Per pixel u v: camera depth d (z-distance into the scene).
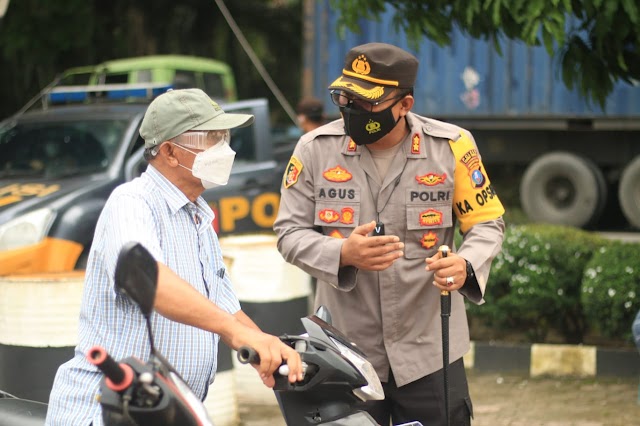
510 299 9.59
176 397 2.87
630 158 17.52
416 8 7.59
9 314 6.92
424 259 4.61
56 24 16.56
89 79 13.61
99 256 3.51
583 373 9.10
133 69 17.02
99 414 3.46
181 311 3.26
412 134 4.61
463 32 7.92
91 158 10.70
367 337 4.66
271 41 26.25
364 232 4.29
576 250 9.73
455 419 4.70
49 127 11.24
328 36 17.67
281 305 8.32
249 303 8.31
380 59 4.40
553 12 6.55
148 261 2.91
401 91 4.45
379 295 4.62
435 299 4.64
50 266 9.41
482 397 8.48
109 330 3.51
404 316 4.62
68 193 9.84
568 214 17.53
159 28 21.50
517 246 9.70
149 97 11.65
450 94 17.45
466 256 4.44
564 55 7.54
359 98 4.37
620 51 7.04
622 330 9.08
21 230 9.39
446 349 4.36
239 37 16.48
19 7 16.33
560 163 17.50
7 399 4.37
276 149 12.92
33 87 17.44
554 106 16.94
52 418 3.57
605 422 7.68
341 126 4.73
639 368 8.94
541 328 9.82
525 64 17.06
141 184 3.63
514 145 18.08
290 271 8.39
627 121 16.70
